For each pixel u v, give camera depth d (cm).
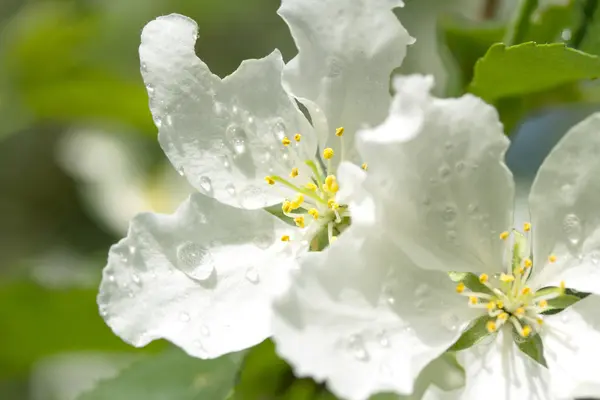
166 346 23
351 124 20
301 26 19
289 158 20
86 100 26
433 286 19
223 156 20
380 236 18
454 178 19
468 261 19
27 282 23
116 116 27
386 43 20
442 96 23
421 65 27
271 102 20
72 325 24
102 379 22
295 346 18
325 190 20
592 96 22
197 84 20
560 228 19
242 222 20
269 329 19
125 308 19
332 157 20
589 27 21
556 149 19
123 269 19
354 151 20
